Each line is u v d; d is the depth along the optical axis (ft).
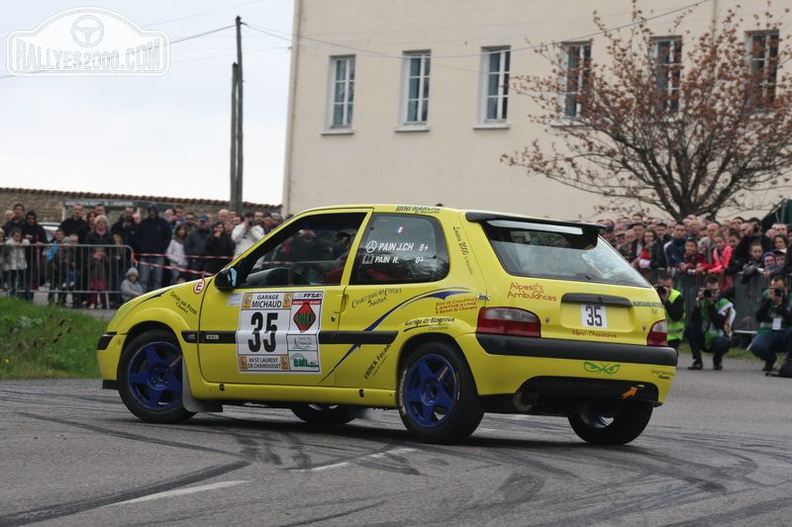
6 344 65.92
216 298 41.14
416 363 37.19
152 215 95.96
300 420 44.78
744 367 77.71
